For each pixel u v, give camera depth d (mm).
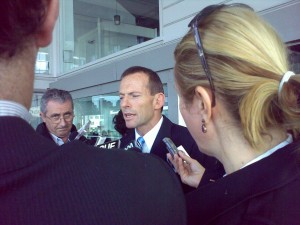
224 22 653
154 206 480
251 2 3125
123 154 522
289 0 2748
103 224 411
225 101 647
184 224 524
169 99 4035
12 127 393
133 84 1729
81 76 6391
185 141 1616
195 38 673
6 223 365
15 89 417
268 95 594
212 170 1119
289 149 615
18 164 379
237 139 670
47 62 7703
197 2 3779
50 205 388
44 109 2223
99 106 5863
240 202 585
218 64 635
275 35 667
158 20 4605
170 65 4008
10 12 388
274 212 559
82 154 462
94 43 6715
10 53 401
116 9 5871
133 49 5051
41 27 445
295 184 577
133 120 1724
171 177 542
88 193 421
